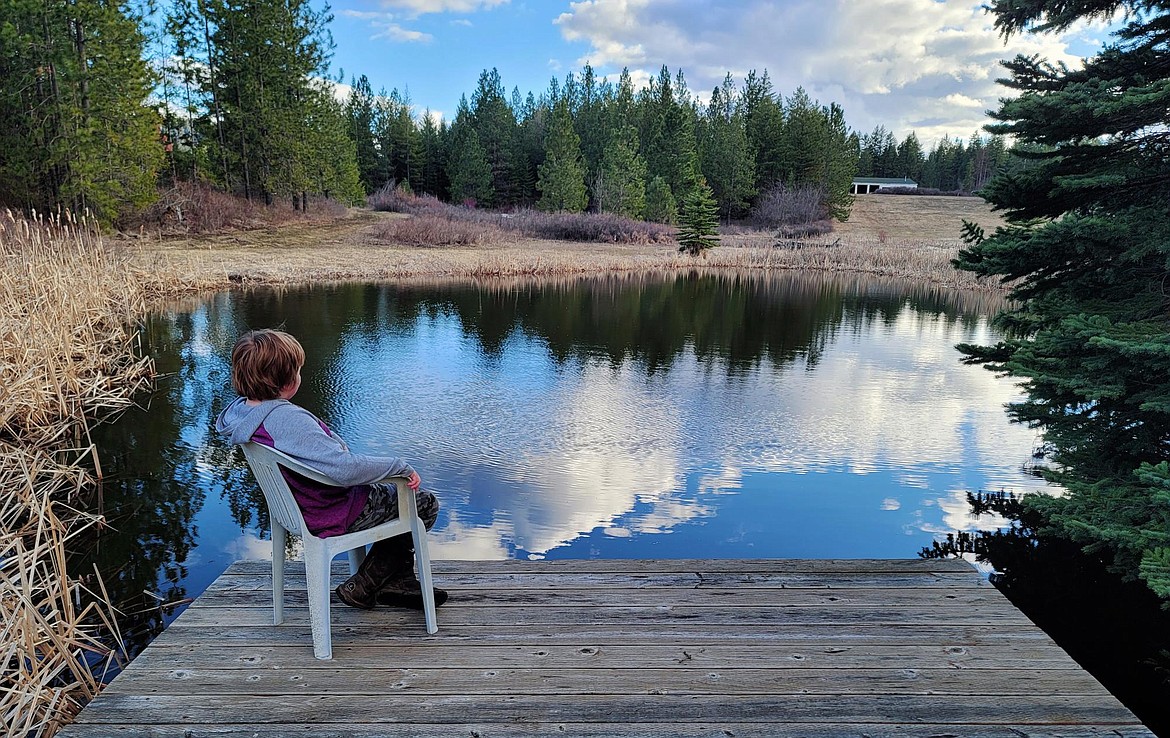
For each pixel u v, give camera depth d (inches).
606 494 229.5
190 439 269.7
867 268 1112.2
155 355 408.8
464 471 246.5
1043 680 98.3
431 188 2726.4
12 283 358.6
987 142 3681.1
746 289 850.1
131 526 196.2
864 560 137.9
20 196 836.0
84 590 160.1
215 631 108.7
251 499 216.1
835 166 2193.7
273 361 95.2
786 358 461.7
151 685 94.5
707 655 103.5
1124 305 174.7
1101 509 151.5
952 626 112.7
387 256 986.7
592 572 131.6
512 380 381.7
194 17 1214.3
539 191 2598.4
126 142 861.8
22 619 107.7
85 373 337.1
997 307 731.4
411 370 397.1
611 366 424.2
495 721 88.2
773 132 2317.9
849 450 278.7
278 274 765.3
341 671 98.2
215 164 1285.7
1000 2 191.6
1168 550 122.3
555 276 935.7
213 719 87.7
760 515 215.8
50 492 205.9
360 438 279.3
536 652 103.7
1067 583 178.7
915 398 363.6
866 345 512.7
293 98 1320.1
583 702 92.1
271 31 1236.5
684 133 2095.2
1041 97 169.0
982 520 215.3
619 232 1422.2
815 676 98.7
